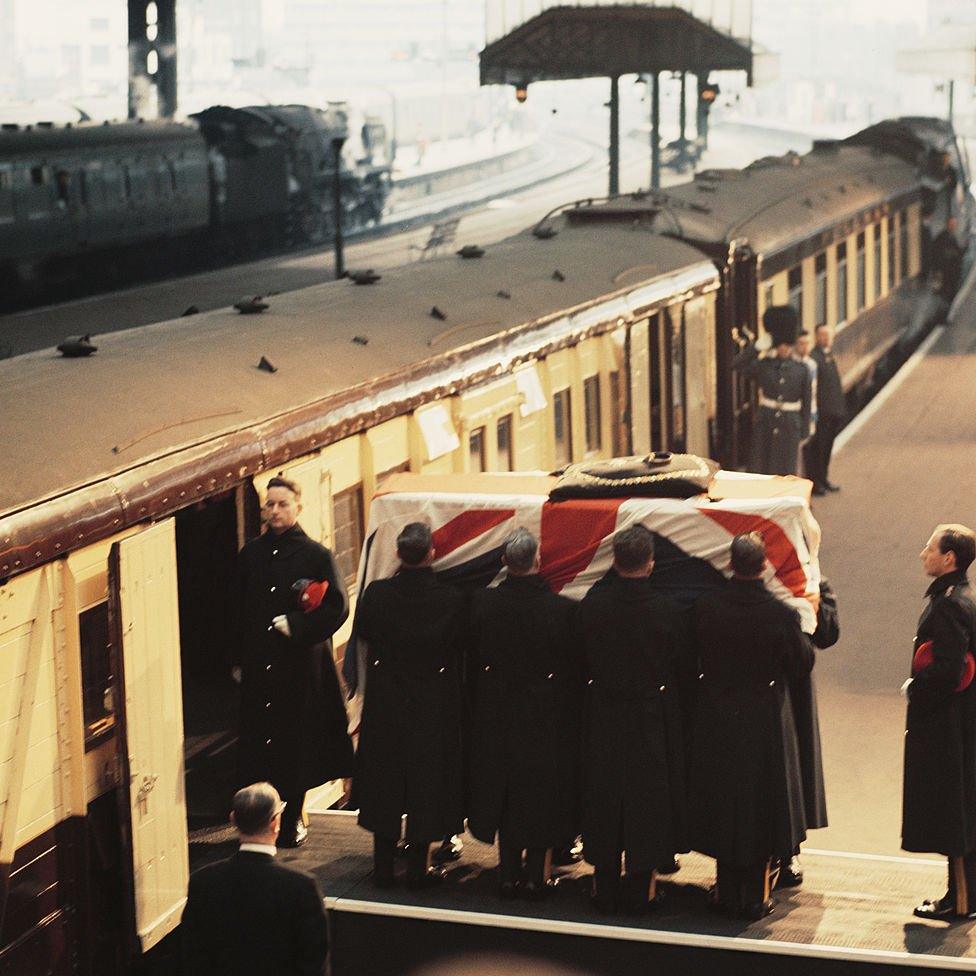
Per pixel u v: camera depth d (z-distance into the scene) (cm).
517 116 15550
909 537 2123
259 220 6122
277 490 978
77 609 845
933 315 3831
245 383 1081
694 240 2128
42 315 4612
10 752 803
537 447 1509
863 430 2825
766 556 920
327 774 1009
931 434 2769
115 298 5044
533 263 1761
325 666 1005
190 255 5694
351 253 6456
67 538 830
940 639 902
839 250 2764
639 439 1800
